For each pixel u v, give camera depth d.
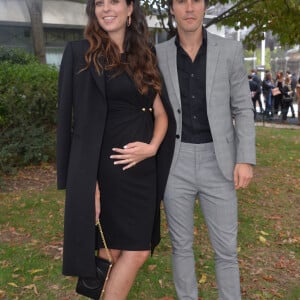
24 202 5.58
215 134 2.50
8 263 3.79
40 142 7.29
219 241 2.63
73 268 2.34
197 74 2.49
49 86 7.48
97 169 2.32
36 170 7.22
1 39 17.16
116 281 2.45
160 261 3.80
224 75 2.48
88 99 2.31
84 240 2.31
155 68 2.43
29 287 3.37
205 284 3.44
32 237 4.45
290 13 6.46
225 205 2.59
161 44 2.59
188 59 2.49
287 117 17.81
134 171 2.39
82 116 2.32
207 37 2.51
